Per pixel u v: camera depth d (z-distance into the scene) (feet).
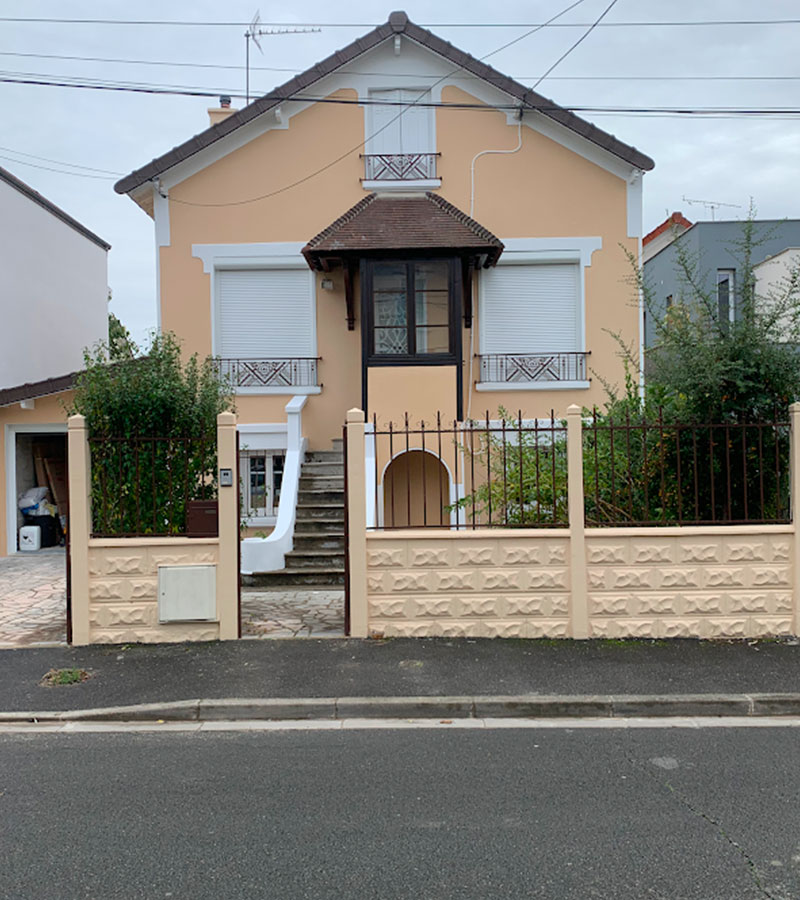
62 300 59.93
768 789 14.92
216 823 13.69
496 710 19.29
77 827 13.58
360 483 24.50
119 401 25.79
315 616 27.84
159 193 43.96
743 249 27.22
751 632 24.23
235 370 44.11
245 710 19.31
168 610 24.43
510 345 44.32
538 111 43.47
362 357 39.83
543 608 24.26
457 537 24.26
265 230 44.19
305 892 11.49
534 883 11.68
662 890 11.48
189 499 26.18
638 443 27.02
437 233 39.83
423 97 44.24
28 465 48.65
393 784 15.28
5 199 50.98
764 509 25.88
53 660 23.12
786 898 11.29
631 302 42.39
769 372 25.26
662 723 18.72
